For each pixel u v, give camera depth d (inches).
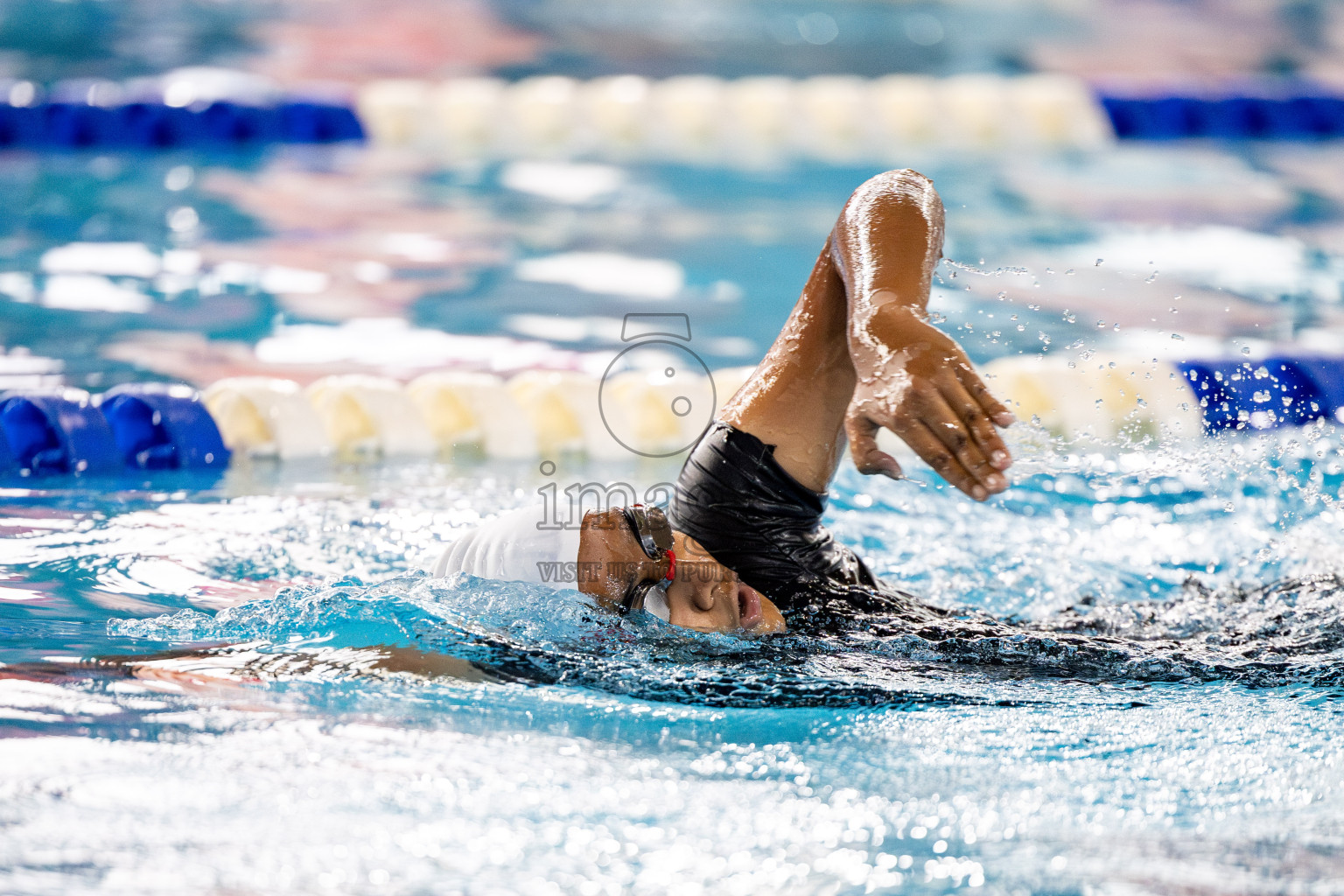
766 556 277.4
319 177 925.2
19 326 593.0
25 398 469.1
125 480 434.9
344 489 433.1
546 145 1054.4
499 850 177.0
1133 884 172.2
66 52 1172.5
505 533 268.5
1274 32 1425.9
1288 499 419.8
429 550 360.2
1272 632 287.0
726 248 783.1
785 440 277.6
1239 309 645.3
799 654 258.1
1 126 956.6
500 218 842.8
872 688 244.8
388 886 165.8
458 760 209.3
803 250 780.0
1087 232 797.2
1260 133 1092.5
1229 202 868.6
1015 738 226.1
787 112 1108.5
